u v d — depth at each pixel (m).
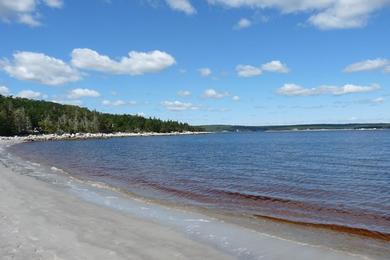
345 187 25.11
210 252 10.43
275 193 22.50
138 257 9.48
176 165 41.09
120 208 16.39
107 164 41.56
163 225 13.35
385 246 11.60
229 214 16.00
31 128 144.38
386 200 20.12
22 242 9.95
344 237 12.57
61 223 12.41
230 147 81.81
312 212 16.95
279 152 62.62
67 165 39.31
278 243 11.55
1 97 163.88
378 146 75.44
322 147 75.31
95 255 9.32
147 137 172.12
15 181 22.48
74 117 163.88
